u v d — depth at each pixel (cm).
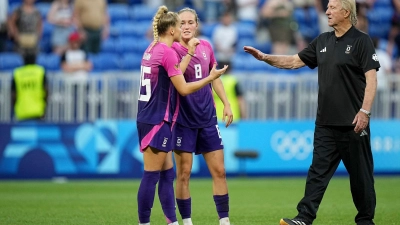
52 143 4909
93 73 5462
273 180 4947
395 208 3309
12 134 4884
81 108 4962
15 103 5000
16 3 6575
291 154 5197
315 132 2406
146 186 2236
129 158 4969
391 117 5291
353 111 2312
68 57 5844
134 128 4972
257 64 6391
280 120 5169
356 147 2330
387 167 5262
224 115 2512
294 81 5166
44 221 2800
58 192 4097
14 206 3369
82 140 4928
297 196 3928
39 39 6238
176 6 6881
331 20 2319
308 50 2434
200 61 2459
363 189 2355
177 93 2384
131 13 6744
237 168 5122
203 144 2439
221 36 6506
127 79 4975
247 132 5125
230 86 5084
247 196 3925
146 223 2264
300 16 6931
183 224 2488
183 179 2452
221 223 2442
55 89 4981
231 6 6819
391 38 6950
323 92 2353
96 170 4931
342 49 2312
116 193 4044
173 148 2406
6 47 6256
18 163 4878
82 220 2834
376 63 2262
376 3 7162
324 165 2362
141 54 6412
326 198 3809
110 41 6425
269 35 6650
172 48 2389
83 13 6225
